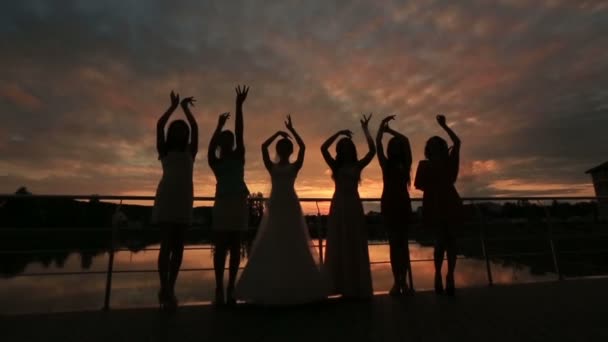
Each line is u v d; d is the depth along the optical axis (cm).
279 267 258
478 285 333
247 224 279
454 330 191
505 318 214
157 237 302
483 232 373
